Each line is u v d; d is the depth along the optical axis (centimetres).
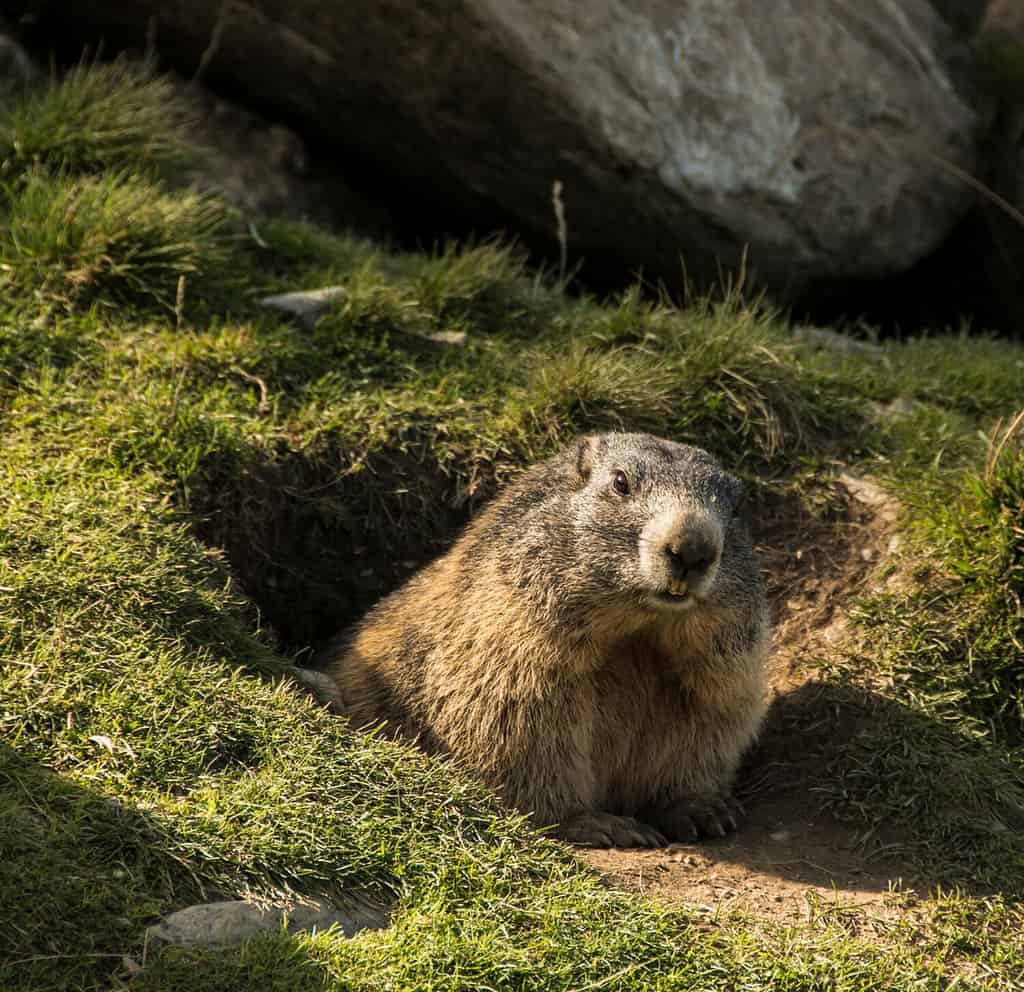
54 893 600
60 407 1016
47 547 841
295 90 1512
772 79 1503
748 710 916
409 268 1385
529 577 877
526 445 1148
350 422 1130
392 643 962
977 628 980
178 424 1023
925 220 1625
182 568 872
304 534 1092
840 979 670
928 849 833
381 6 1377
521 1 1358
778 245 1521
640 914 691
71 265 1163
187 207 1247
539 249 1559
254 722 759
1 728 697
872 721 938
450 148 1485
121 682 752
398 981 601
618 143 1409
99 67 1549
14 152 1295
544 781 877
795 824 885
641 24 1426
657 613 852
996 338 1641
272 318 1222
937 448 1170
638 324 1287
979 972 709
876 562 1069
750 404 1196
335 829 694
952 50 1673
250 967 591
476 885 693
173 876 637
